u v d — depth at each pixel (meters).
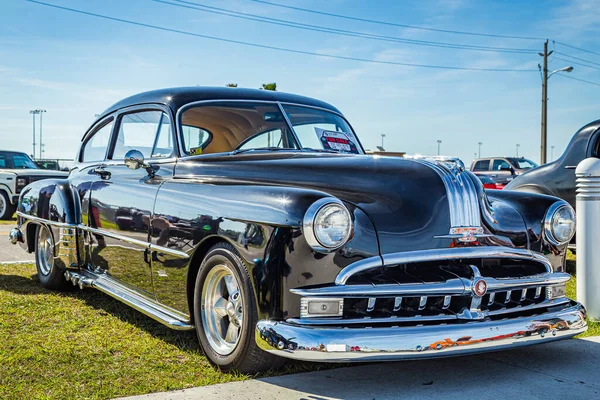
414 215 3.31
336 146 4.70
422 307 3.17
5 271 6.62
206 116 4.39
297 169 3.65
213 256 3.45
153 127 4.56
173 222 3.79
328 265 3.05
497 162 21.69
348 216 3.08
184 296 3.72
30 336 4.09
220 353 3.45
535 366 3.68
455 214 3.38
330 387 3.23
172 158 4.20
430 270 3.27
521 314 3.46
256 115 4.56
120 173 4.70
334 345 2.91
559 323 3.46
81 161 5.61
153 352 3.79
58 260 5.28
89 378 3.31
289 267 3.04
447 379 3.42
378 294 3.07
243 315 3.24
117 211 4.50
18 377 3.30
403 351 2.99
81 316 4.70
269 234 3.09
